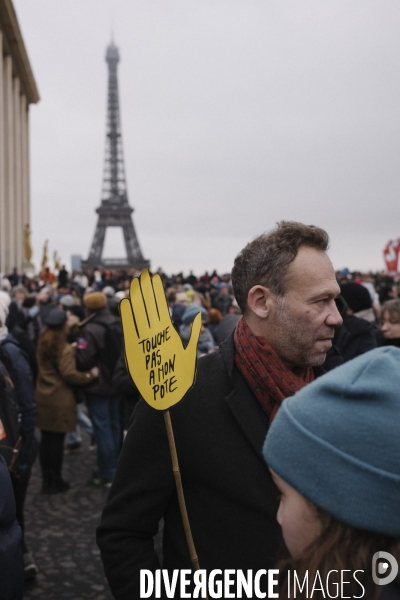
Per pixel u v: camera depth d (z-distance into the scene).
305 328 2.79
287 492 1.63
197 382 2.88
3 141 45.84
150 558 2.85
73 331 10.13
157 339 2.68
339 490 1.50
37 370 8.45
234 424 2.78
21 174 59.97
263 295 2.84
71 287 27.97
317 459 1.53
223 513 2.71
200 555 2.75
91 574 6.25
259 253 2.86
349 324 6.08
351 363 1.64
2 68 46.03
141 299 2.71
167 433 2.67
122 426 9.26
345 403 1.55
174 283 27.38
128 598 2.82
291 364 2.92
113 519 2.87
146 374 2.67
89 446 11.75
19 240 56.12
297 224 2.92
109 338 8.84
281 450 1.60
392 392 1.54
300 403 1.62
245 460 2.71
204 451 2.75
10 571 2.89
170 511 2.91
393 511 1.47
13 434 5.13
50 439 8.80
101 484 9.15
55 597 5.77
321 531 1.58
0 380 5.15
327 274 2.81
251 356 2.77
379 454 1.49
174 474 2.63
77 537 7.20
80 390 9.05
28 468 6.03
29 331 14.76
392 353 1.65
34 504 8.36
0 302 6.21
